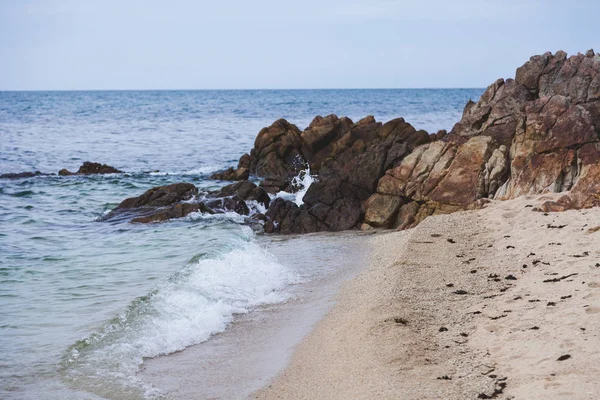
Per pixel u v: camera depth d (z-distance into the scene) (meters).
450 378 7.99
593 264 12.28
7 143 55.16
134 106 132.12
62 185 32.62
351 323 10.72
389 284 12.51
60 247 18.84
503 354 8.56
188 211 23.14
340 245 18.31
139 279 14.55
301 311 12.20
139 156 48.06
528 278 12.06
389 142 24.66
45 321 11.60
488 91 25.05
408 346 9.13
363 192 23.22
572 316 9.45
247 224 21.92
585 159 19.92
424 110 102.31
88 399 8.36
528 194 20.11
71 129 70.81
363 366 8.71
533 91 24.28
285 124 37.41
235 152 50.44
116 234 20.75
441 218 18.00
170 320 11.51
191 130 69.38
